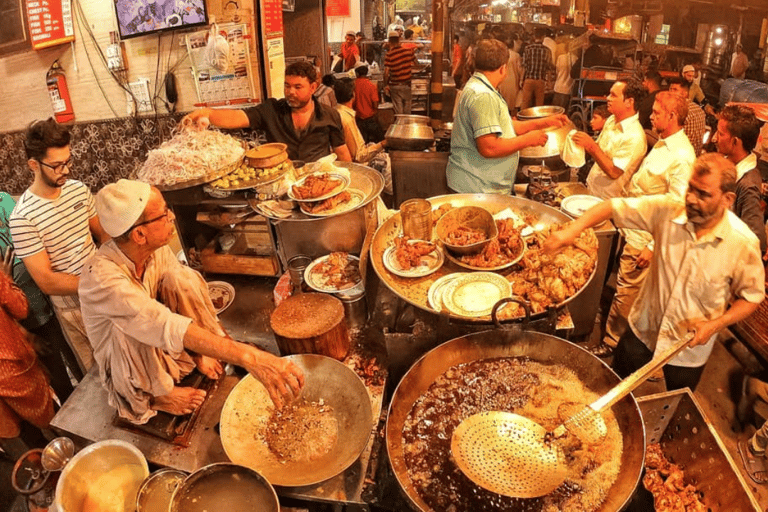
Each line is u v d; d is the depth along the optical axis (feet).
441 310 6.85
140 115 13.34
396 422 5.72
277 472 5.72
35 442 9.18
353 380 6.47
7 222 9.48
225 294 9.20
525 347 6.32
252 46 11.57
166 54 12.30
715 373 9.48
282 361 5.83
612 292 11.82
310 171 9.49
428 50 35.68
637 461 5.05
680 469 6.40
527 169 12.34
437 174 13.64
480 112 9.91
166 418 6.70
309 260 8.84
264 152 9.32
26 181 16.44
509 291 7.09
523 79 25.00
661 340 7.55
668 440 6.69
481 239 8.00
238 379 7.50
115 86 13.24
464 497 5.10
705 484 5.95
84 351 10.55
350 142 13.57
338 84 15.34
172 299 6.98
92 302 5.86
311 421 6.29
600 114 12.55
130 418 6.67
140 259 6.16
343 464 5.61
